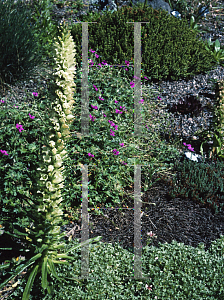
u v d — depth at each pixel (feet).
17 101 17.79
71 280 9.02
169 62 22.04
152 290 8.94
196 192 13.33
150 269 9.39
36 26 23.90
